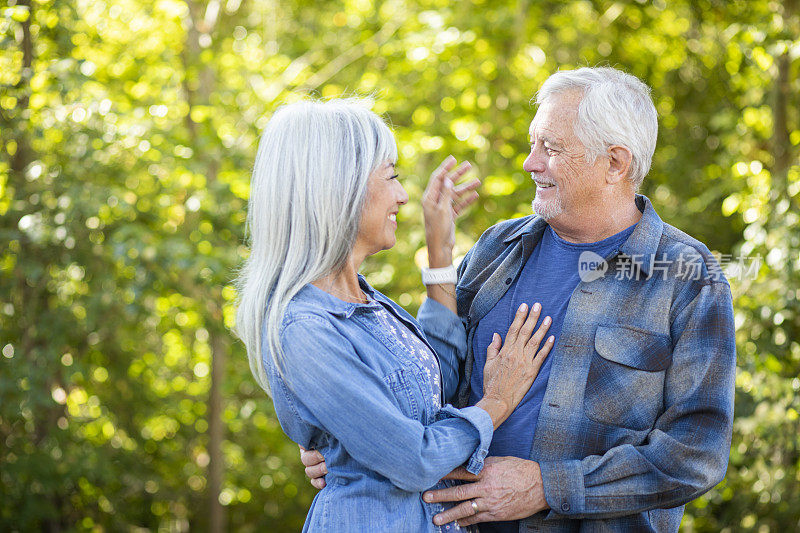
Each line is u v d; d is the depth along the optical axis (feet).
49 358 17.88
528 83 22.00
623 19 22.76
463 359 5.59
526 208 19.84
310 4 25.40
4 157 17.51
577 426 4.97
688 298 4.88
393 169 4.98
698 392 4.74
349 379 4.43
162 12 20.30
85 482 20.06
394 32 22.12
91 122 16.71
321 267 4.68
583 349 5.04
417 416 4.79
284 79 21.99
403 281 20.67
